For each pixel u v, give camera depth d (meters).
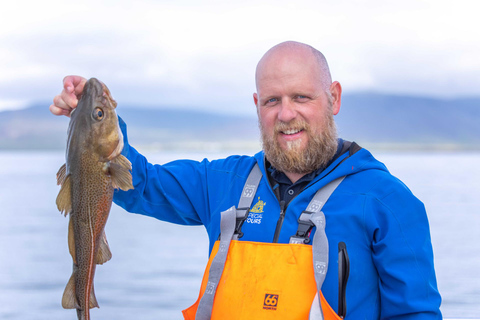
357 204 2.37
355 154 2.51
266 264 2.29
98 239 2.29
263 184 2.57
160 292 9.92
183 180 2.78
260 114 2.56
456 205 21.42
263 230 2.45
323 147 2.46
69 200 2.24
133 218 21.47
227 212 2.49
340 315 2.26
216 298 2.35
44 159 90.75
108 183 2.30
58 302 9.44
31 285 10.53
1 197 29.06
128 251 14.17
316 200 2.41
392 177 2.45
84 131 2.25
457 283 9.78
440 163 60.78
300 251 2.27
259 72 2.52
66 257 13.24
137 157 2.70
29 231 17.25
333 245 2.33
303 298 2.22
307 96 2.44
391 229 2.32
